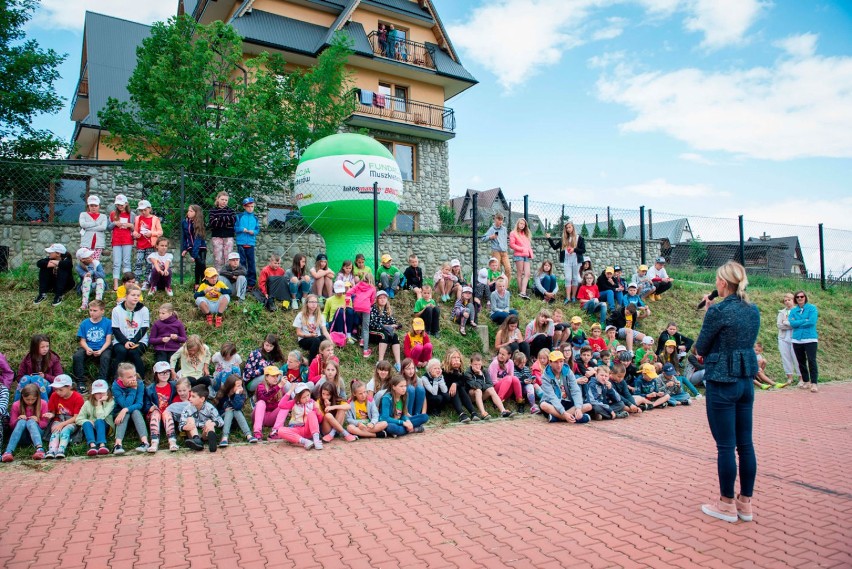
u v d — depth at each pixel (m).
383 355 9.83
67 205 15.94
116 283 10.31
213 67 16.09
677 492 5.19
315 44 24.22
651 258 19.16
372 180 12.58
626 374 9.89
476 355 9.03
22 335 8.41
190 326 9.34
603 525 4.36
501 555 3.81
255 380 8.00
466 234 17.58
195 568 3.61
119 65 25.80
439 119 27.66
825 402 10.10
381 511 4.69
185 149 15.38
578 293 13.88
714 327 4.52
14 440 6.36
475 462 6.27
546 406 8.55
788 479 5.62
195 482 5.50
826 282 19.55
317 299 9.96
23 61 18.28
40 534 4.20
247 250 11.38
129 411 6.91
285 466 6.11
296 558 3.76
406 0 27.89
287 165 16.41
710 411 4.57
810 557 3.78
